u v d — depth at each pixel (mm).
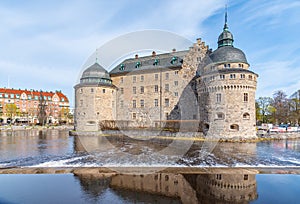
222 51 36562
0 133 46000
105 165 14000
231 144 28797
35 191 9141
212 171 13188
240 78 33062
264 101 68062
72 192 8922
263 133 36969
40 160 16438
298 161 17297
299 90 65250
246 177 11969
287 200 8398
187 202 8023
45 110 83000
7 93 90438
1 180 10773
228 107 32719
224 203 8016
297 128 45719
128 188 9469
